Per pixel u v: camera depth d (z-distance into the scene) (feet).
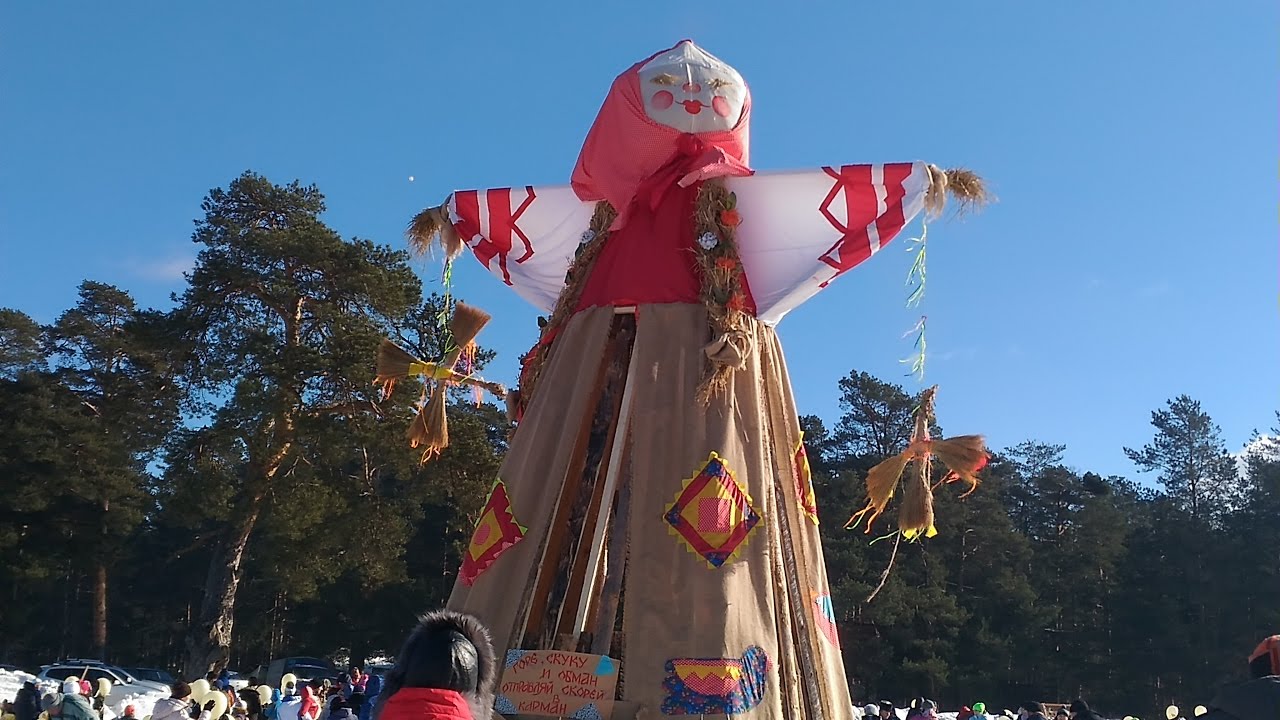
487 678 13.14
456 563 211.00
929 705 82.48
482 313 29.30
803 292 25.45
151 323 134.10
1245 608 211.61
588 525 24.41
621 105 25.77
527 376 26.78
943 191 25.13
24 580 178.70
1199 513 241.14
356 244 136.98
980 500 232.94
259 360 129.29
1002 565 229.25
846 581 199.21
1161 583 216.13
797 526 24.44
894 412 247.50
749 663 21.42
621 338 25.03
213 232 136.46
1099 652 217.56
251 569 220.23
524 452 24.49
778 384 25.53
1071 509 264.93
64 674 133.39
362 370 127.24
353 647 215.51
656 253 24.66
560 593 23.94
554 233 28.84
